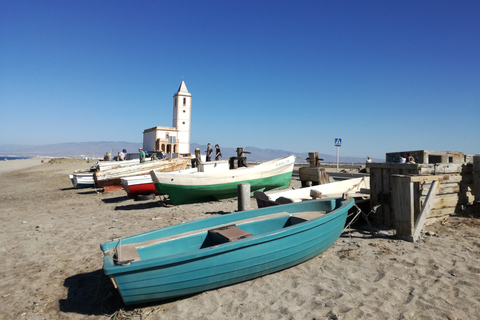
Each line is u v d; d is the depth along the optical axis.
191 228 5.64
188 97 76.75
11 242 7.85
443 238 6.50
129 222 9.68
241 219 6.25
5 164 62.03
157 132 72.00
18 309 4.46
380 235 6.91
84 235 8.24
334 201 6.91
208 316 4.05
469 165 8.30
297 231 5.02
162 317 4.08
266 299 4.41
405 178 6.45
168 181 11.81
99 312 4.32
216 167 15.12
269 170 13.86
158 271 4.00
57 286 5.18
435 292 4.35
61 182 26.20
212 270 4.36
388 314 3.88
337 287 4.65
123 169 18.50
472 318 3.71
